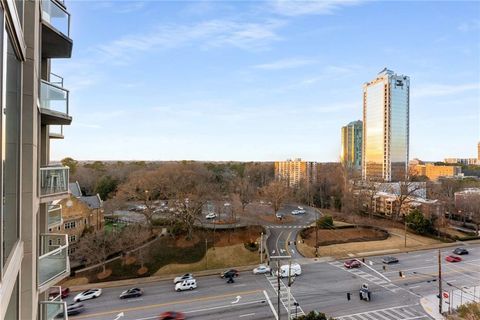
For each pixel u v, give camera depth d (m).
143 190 59.56
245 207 80.25
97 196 61.69
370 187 81.44
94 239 44.53
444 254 51.00
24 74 9.27
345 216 74.69
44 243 13.95
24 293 9.11
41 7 11.72
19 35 7.53
